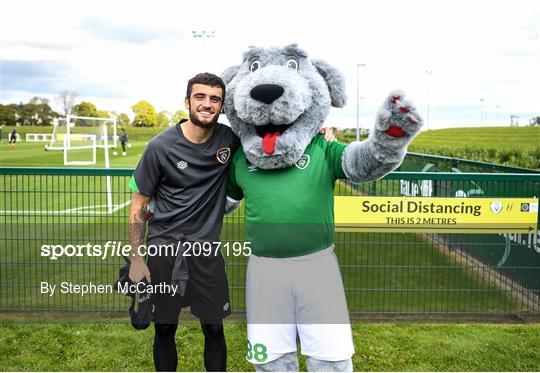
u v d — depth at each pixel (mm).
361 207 5113
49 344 4469
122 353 4328
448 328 4867
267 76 3018
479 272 6023
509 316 5211
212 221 3355
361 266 5625
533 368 4105
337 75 3350
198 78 3158
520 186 5848
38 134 48656
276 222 3125
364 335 4699
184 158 3234
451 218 5125
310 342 3195
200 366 4117
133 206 3377
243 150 3271
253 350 3234
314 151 3213
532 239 5457
